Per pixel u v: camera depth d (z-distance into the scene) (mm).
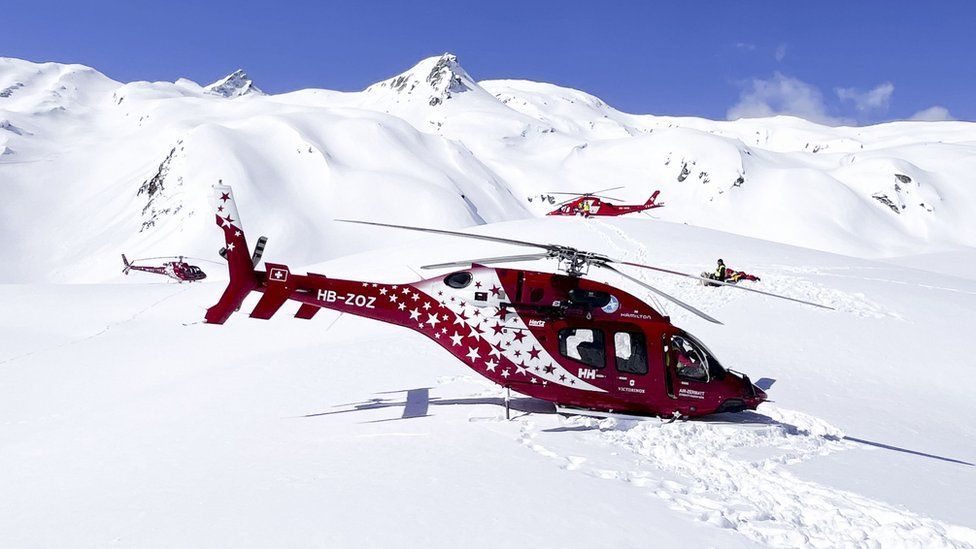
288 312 32594
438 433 10773
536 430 11094
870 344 21594
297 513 7492
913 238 181625
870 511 8320
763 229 193375
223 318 11711
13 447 12039
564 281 11852
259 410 12852
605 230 44562
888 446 12109
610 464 9469
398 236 153250
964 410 15734
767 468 10031
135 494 8531
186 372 21391
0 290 44312
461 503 7742
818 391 16406
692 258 36844
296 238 146625
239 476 8961
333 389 14367
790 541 7215
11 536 7410
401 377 15375
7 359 25938
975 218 186250
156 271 72500
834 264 37094
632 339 11836
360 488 8266
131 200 185750
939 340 22219
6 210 184750
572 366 11609
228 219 11719
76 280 148250
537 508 7641
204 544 6773
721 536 7137
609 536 6949
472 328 11711
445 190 174500
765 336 22156
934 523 7902
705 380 11992
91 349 27438
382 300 11930
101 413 14367
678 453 10383
